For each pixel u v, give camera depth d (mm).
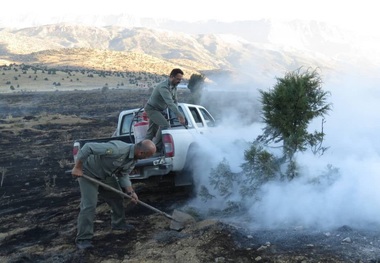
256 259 4383
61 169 11312
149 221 6020
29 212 7164
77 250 5141
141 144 5195
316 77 5840
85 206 5199
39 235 5910
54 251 5223
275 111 5793
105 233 5641
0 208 7609
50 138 18203
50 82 84188
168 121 7652
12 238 5883
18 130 20438
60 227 6160
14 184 9719
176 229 5418
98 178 5285
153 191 7828
